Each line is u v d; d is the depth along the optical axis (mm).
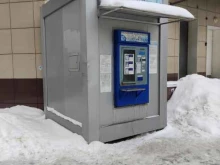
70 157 3709
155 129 5180
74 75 4480
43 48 5773
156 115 5230
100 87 4309
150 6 4059
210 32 9516
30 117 5785
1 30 6637
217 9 9477
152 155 3869
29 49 6582
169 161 3643
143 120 4953
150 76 5074
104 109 4391
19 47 6613
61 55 4961
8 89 6734
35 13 6488
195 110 5809
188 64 9039
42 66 5988
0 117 4762
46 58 5766
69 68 4641
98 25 4188
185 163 3578
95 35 4098
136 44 4676
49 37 5508
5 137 4027
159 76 5223
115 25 4438
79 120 4410
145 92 4918
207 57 9461
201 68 9102
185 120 5629
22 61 6629
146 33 4812
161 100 5270
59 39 5008
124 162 3596
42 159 3619
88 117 4117
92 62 4094
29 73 6633
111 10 3994
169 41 7766
